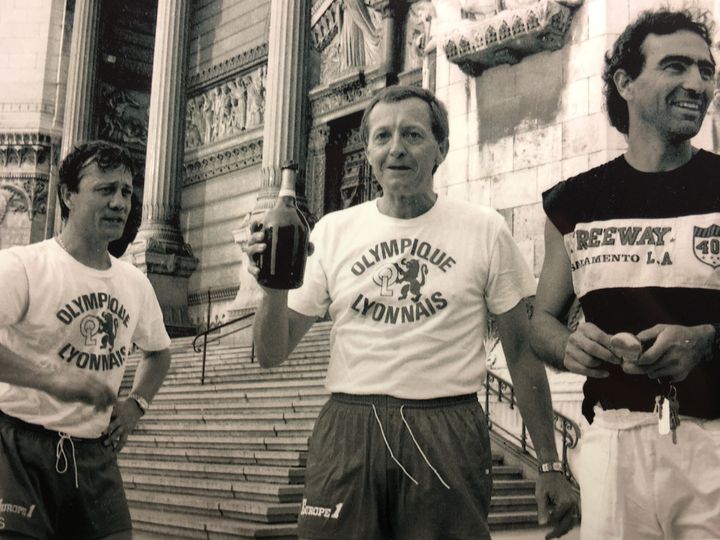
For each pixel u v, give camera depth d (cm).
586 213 260
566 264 273
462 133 1188
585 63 1065
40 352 327
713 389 238
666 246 247
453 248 292
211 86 2470
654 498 243
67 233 337
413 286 288
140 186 2602
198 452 984
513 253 299
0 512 306
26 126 2517
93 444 334
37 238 2498
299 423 1009
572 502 291
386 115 289
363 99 1920
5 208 2498
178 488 899
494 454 961
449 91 1213
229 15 2441
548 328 267
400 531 276
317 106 2059
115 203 333
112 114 2580
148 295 367
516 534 790
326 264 302
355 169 1989
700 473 239
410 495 273
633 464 246
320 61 2088
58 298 326
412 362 282
